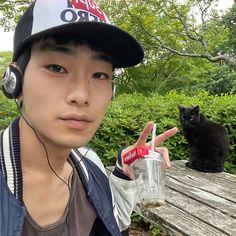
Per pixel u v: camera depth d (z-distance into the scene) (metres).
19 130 0.87
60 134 0.76
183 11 7.58
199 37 6.63
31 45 0.77
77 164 1.03
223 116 4.38
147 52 8.88
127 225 1.19
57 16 0.75
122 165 1.15
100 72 0.80
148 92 9.49
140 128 3.60
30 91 0.76
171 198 2.13
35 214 0.86
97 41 0.78
